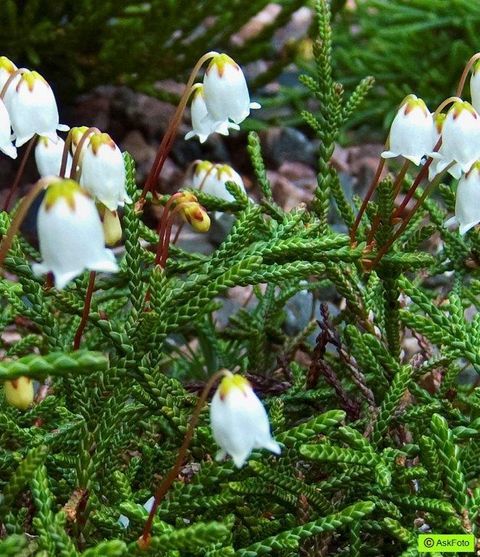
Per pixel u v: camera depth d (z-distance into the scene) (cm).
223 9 29
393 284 14
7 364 9
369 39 38
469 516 11
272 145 34
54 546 10
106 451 12
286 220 13
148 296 12
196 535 9
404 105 12
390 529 11
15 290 13
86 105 33
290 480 11
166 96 30
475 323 13
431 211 16
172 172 32
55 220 9
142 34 28
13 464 12
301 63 35
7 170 30
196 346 21
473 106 13
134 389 12
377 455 11
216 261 12
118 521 11
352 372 13
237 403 9
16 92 12
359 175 33
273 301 17
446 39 35
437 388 14
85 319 11
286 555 11
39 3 27
